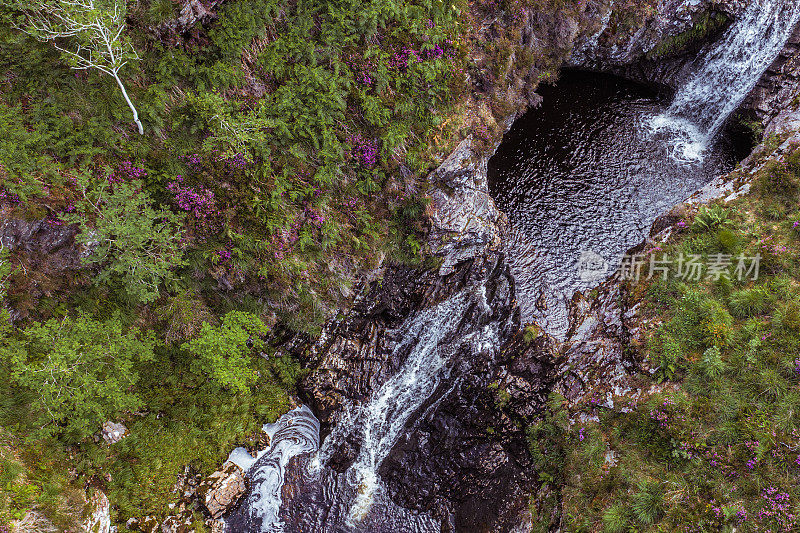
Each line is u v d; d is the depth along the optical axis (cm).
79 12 919
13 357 954
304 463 1238
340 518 1210
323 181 1284
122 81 1065
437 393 1330
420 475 1259
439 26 1377
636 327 1276
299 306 1297
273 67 1209
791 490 965
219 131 1138
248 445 1201
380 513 1227
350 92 1289
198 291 1237
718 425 1075
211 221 1178
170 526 1068
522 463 1260
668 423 1114
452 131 1407
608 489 1122
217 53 1152
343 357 1313
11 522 877
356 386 1307
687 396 1134
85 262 1062
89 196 1040
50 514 924
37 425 1002
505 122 1606
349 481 1250
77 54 951
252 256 1225
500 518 1214
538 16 1578
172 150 1124
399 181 1355
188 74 1130
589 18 1594
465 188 1418
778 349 1098
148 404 1155
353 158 1322
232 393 1225
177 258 1103
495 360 1337
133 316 1169
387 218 1378
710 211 1345
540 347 1329
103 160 1073
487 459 1261
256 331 1255
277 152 1234
